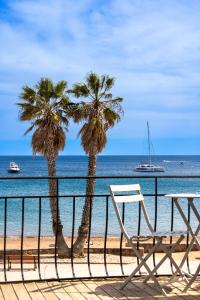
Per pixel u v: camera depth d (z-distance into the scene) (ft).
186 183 190.70
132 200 18.84
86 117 71.77
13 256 47.32
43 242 77.46
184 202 113.60
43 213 110.11
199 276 20.11
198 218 17.87
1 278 19.57
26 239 81.00
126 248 65.21
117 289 18.17
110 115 71.67
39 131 72.02
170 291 17.98
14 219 102.22
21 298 16.80
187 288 17.83
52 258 64.75
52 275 20.45
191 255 45.68
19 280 18.94
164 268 21.85
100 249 69.62
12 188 167.22
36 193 152.46
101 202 123.44
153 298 17.08
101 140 71.56
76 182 188.14
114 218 99.25
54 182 69.56
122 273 19.93
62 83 72.38
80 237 67.67
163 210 108.17
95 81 71.56
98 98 72.02
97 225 92.79
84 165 465.06
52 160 72.18
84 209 69.21
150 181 196.65
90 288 18.28
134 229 86.43
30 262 47.55
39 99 72.28
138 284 18.90
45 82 72.02
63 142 72.54
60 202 127.75
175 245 18.02
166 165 573.74
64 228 93.66
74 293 17.54
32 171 359.25
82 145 72.13
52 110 72.74
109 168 412.16
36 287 18.26
